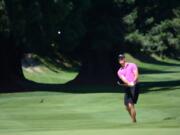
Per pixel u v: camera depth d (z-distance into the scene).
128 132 28.02
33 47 96.38
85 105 67.31
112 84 119.88
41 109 63.31
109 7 112.50
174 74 180.75
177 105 62.59
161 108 59.22
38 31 93.06
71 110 61.34
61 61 192.62
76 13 99.88
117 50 119.56
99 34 112.88
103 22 112.31
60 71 185.38
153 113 55.16
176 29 113.25
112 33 112.69
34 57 180.25
